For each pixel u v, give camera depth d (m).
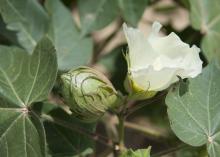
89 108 0.43
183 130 0.44
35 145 0.43
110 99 0.43
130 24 0.57
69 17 0.57
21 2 0.53
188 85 0.44
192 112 0.44
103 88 0.43
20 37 0.55
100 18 0.58
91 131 0.49
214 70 0.46
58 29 0.56
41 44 0.44
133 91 0.43
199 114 0.45
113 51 0.62
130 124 0.58
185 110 0.44
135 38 0.41
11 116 0.44
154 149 0.73
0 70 0.44
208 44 0.58
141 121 0.68
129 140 0.74
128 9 0.58
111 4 0.58
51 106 0.49
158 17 0.80
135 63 0.42
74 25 0.57
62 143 0.49
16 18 0.53
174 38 0.42
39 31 0.56
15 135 0.43
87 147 0.50
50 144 0.49
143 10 0.57
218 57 0.58
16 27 0.55
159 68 0.42
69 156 0.49
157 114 0.66
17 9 0.53
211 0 0.59
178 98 0.44
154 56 0.42
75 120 0.49
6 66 0.45
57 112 0.49
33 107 0.48
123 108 0.45
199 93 0.45
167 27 0.65
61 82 0.43
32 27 0.56
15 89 0.44
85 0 0.58
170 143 0.58
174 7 0.73
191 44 0.61
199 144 0.44
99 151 0.67
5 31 0.56
